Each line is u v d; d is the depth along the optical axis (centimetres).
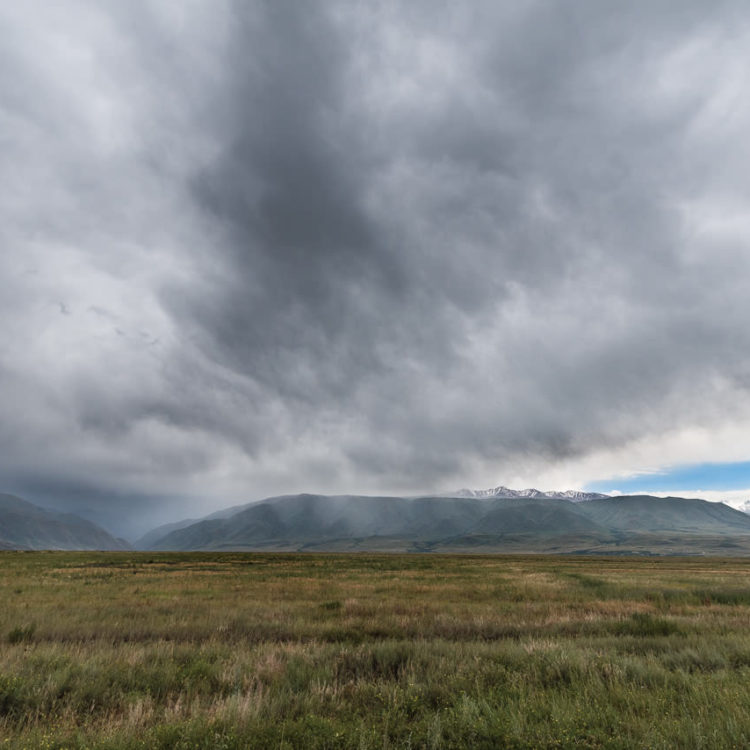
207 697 640
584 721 536
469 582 2641
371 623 1230
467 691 659
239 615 1316
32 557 4672
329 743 485
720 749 466
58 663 750
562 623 1270
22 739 477
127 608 1449
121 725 528
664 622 1262
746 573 3984
